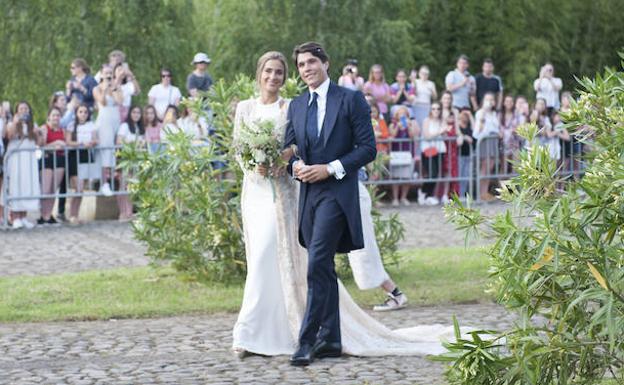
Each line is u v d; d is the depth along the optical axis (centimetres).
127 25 2745
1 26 2766
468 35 3012
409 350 974
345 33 2766
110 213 2078
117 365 944
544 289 726
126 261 1548
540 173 736
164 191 1323
